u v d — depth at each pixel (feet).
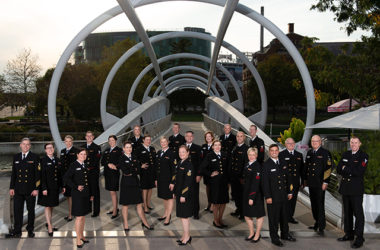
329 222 22.03
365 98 46.62
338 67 45.09
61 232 20.10
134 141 29.99
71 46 38.96
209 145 25.27
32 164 19.69
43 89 142.51
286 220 18.69
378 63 43.29
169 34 64.08
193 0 40.45
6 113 215.10
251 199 18.24
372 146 27.14
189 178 18.33
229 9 28.91
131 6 28.30
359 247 17.69
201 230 20.48
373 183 23.52
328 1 44.32
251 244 18.20
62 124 124.98
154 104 78.43
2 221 19.63
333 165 29.81
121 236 19.36
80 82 152.05
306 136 33.58
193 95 236.43
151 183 24.39
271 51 200.75
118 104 142.92
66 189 21.77
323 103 47.01
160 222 22.02
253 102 153.38
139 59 141.90
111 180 23.17
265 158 32.53
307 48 47.24
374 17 41.65
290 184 18.99
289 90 143.23
